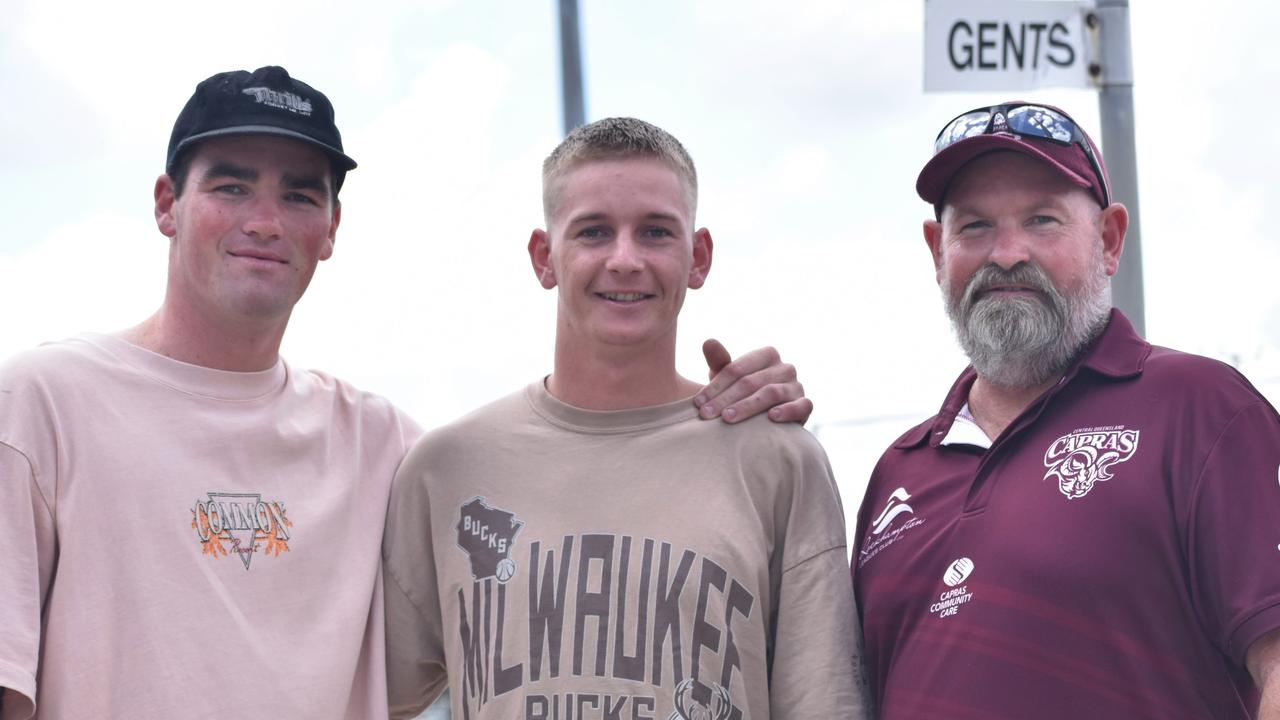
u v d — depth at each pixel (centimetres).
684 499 270
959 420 277
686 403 283
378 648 281
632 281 271
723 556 263
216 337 283
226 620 259
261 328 284
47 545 254
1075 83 454
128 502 258
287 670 262
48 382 262
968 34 448
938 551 258
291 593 270
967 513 257
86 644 248
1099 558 237
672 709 251
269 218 279
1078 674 235
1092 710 233
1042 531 244
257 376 286
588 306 275
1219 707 235
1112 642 235
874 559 273
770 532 274
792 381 290
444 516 282
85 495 255
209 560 262
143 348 279
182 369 278
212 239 277
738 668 258
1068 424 255
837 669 260
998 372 268
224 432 275
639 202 273
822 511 275
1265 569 224
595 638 257
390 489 296
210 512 266
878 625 265
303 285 289
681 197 280
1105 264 278
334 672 267
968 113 281
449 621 274
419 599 287
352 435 297
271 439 280
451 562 276
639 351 279
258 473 276
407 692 290
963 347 276
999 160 270
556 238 281
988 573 246
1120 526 238
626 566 262
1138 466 242
